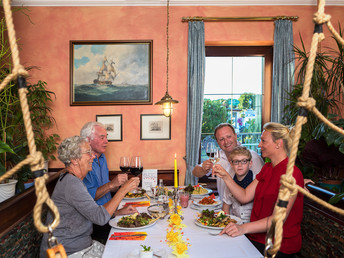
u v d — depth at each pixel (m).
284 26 3.96
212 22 4.02
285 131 2.02
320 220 2.10
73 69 3.98
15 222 2.03
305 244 2.34
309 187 2.36
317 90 3.22
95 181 2.67
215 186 4.03
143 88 4.02
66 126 3.98
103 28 4.00
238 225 1.84
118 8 4.00
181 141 4.04
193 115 3.94
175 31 4.01
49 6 3.96
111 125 4.01
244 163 2.40
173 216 1.96
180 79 4.02
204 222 1.98
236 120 4.28
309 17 4.02
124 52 4.01
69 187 1.92
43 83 3.59
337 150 2.71
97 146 2.79
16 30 3.93
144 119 4.02
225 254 1.55
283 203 0.70
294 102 3.48
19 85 0.67
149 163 4.03
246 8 4.02
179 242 1.68
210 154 2.41
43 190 0.67
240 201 2.26
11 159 2.40
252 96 4.28
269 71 4.24
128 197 2.80
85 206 1.89
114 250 1.63
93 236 2.61
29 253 2.26
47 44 3.97
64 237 1.91
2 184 2.12
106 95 4.01
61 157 2.02
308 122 3.23
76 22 3.99
